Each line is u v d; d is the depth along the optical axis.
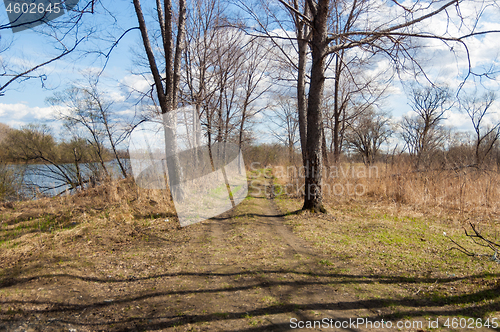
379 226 7.31
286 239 6.32
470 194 10.05
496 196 9.72
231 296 3.75
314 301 3.58
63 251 5.48
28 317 3.26
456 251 5.32
